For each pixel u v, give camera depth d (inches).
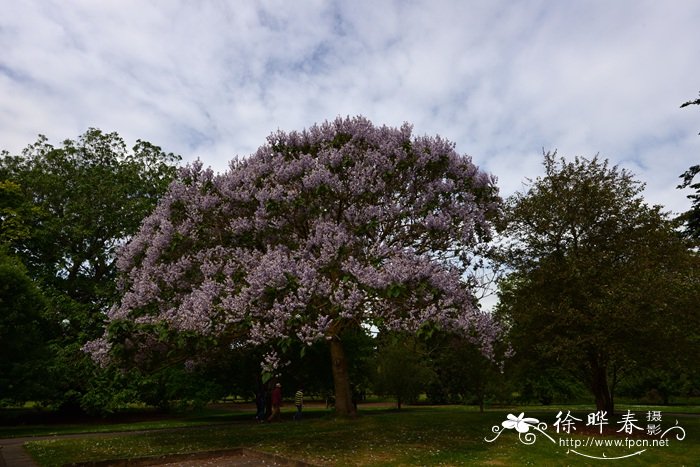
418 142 549.0
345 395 650.2
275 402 828.0
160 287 509.7
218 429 641.0
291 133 564.7
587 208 643.5
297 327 411.2
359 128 555.8
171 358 500.4
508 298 662.5
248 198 517.7
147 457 387.9
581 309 584.4
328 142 553.9
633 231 630.5
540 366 657.6
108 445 495.5
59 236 1010.7
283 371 966.4
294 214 518.3
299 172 509.4
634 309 527.8
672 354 566.3
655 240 609.0
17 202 952.3
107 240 1073.5
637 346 559.8
